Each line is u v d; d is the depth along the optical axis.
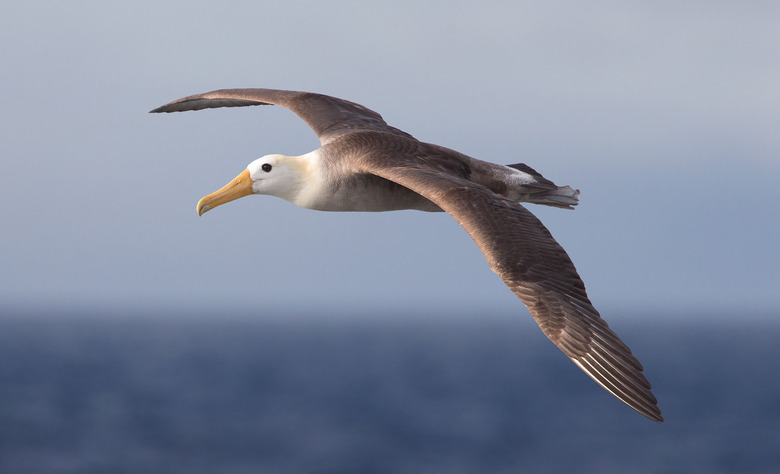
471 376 83.56
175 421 51.84
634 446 44.91
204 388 70.44
